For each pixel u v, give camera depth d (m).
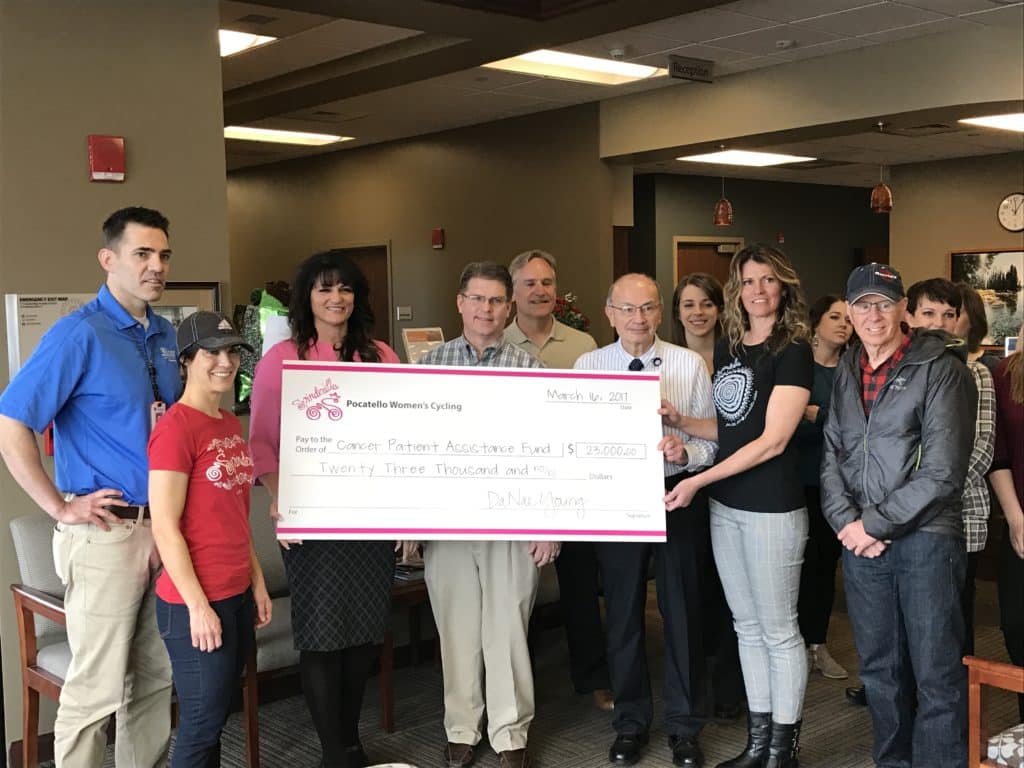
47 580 3.55
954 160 11.44
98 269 3.98
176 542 2.57
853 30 6.59
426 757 3.60
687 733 3.41
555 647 4.84
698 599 3.42
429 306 10.39
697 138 8.05
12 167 3.77
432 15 5.66
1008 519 3.24
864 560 3.03
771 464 3.19
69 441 2.89
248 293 12.66
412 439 3.24
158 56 4.11
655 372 3.37
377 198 10.82
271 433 3.23
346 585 3.17
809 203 13.76
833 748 3.62
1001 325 11.15
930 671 2.93
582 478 3.29
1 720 3.71
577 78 7.76
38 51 3.82
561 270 9.13
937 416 2.87
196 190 4.23
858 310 2.99
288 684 4.25
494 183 9.62
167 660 3.05
